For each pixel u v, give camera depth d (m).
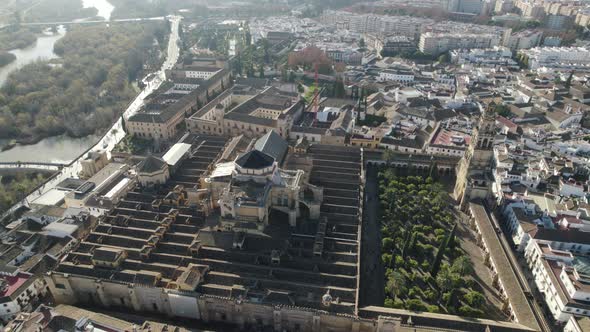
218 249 182.12
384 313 155.25
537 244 184.62
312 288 161.12
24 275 174.00
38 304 174.50
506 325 151.25
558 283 165.62
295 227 197.38
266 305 153.38
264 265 175.00
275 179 197.88
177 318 166.00
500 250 189.00
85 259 177.00
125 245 186.25
